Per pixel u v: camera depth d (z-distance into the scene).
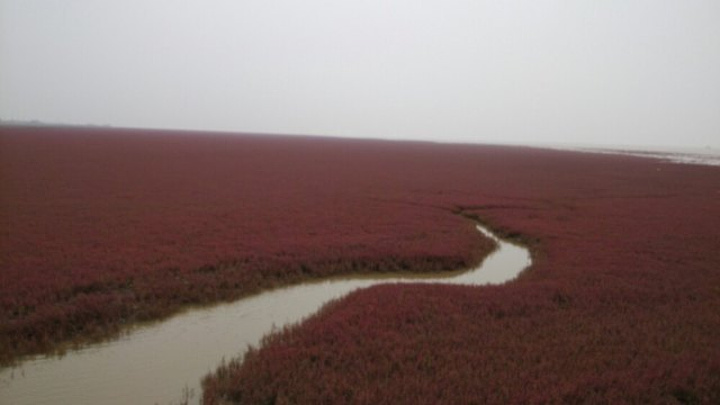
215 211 23.48
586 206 29.17
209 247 16.48
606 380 7.88
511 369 8.37
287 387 7.65
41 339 9.38
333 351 9.12
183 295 12.26
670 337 9.77
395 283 13.77
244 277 13.72
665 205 30.19
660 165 70.12
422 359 8.66
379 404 7.16
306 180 38.38
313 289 13.94
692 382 8.00
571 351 9.11
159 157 53.84
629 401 7.36
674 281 13.94
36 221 19.52
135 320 10.91
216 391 7.67
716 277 14.41
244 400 7.50
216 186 32.91
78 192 27.84
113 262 14.12
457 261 16.70
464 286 13.47
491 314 11.38
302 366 8.35
